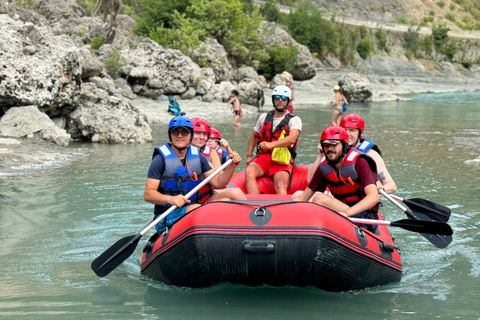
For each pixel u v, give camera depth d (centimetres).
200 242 404
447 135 1512
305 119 1984
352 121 536
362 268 425
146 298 419
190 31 3003
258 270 405
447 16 9538
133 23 3033
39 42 1297
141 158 1066
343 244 409
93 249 544
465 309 395
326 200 458
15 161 975
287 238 396
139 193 770
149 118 1802
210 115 2050
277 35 3922
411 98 3684
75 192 771
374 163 452
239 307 399
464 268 491
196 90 2455
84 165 980
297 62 3906
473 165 1003
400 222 455
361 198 464
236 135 1464
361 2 8181
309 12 6062
